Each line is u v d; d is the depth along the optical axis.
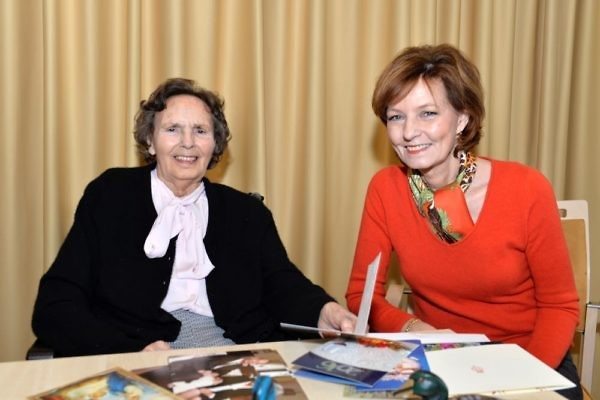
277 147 2.21
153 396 0.93
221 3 2.10
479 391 0.98
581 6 2.42
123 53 2.03
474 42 2.35
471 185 1.56
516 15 2.39
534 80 2.45
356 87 2.27
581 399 1.34
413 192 1.61
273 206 2.23
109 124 2.05
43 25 1.92
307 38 2.16
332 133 2.28
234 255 1.70
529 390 0.99
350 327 1.32
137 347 1.48
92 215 1.63
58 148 1.97
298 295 1.63
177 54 2.04
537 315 1.55
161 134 1.66
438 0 2.30
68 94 1.99
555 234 1.51
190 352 1.14
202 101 1.73
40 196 2.03
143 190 1.68
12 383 1.00
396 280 2.32
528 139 2.48
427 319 1.69
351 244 2.34
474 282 1.55
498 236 1.51
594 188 2.49
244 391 0.95
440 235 1.57
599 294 2.49
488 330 1.61
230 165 2.18
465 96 1.47
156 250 1.60
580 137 2.47
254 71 2.08
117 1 2.01
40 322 1.49
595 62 2.45
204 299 1.69
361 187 2.32
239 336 1.67
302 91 2.19
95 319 1.50
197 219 1.71
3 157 1.95
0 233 1.98
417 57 1.49
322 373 1.03
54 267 1.58
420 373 0.88
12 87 1.93
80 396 0.93
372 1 2.24
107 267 1.59
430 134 1.47
